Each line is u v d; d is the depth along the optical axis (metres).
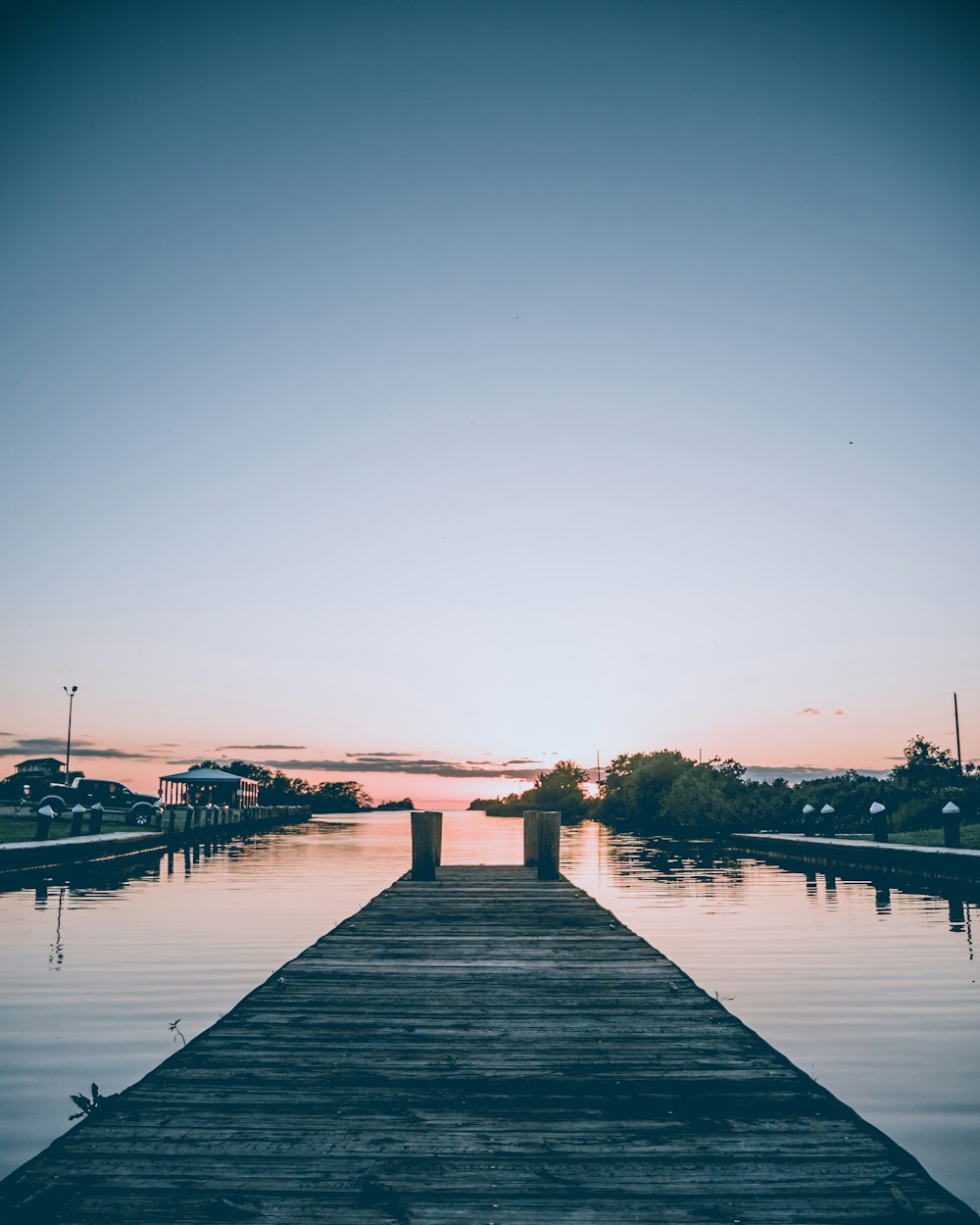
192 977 10.41
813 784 51.75
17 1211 3.79
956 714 54.28
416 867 17.17
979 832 28.83
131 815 44.31
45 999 9.31
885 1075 6.85
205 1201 3.88
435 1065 5.75
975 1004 9.02
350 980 8.26
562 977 8.37
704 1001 7.49
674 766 62.16
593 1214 3.80
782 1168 4.25
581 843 43.97
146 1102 5.04
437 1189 4.02
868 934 13.69
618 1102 5.11
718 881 23.19
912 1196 3.96
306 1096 5.17
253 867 28.59
